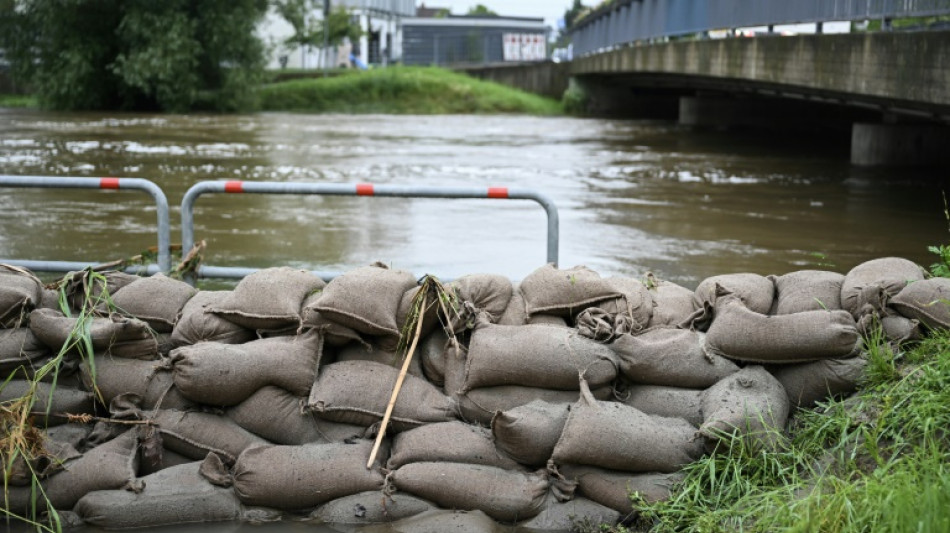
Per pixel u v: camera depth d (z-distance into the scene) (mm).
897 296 4910
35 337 4922
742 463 4383
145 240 10898
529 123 37219
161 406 4805
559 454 4438
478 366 4762
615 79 41000
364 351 5004
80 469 4492
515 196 6484
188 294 5320
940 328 4770
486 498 4426
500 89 48875
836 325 4684
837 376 4676
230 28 41750
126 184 6656
